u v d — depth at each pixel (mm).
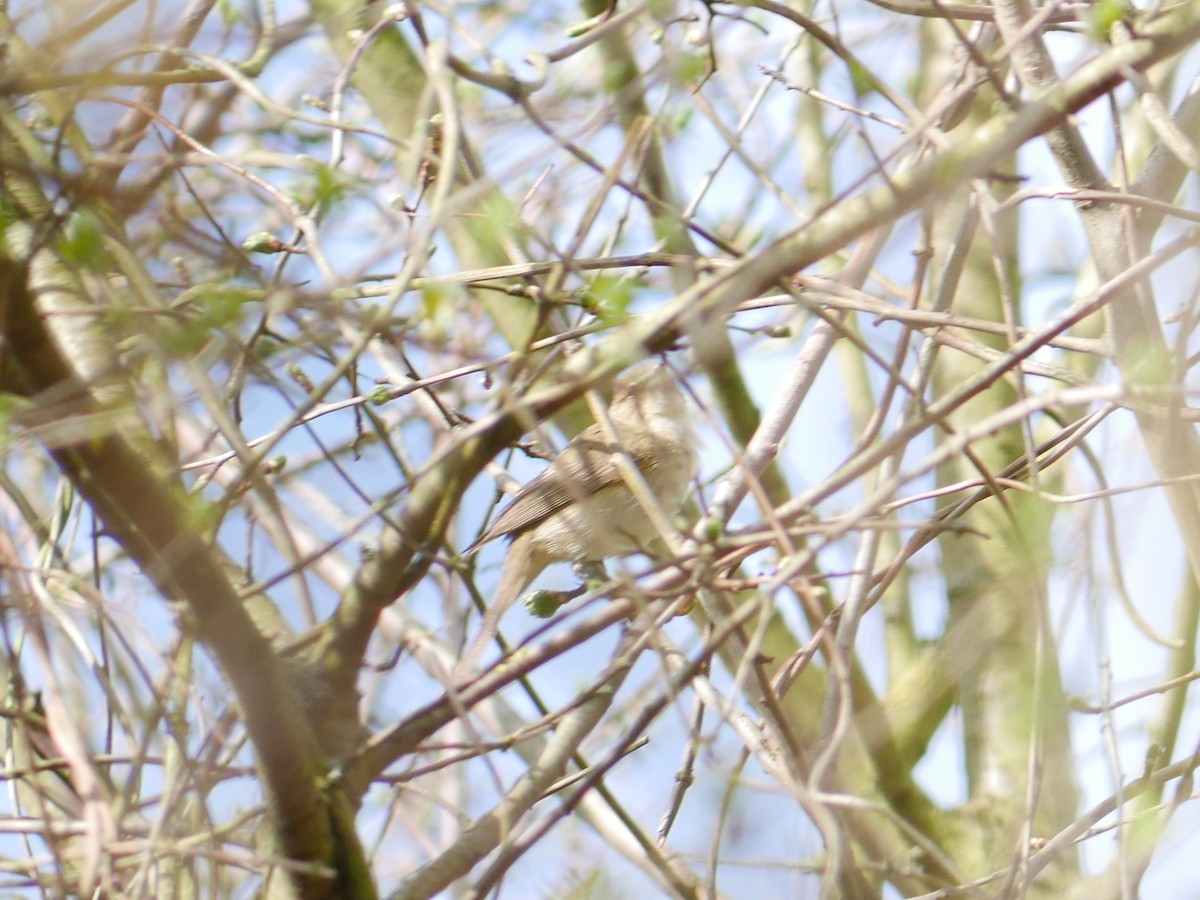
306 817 6133
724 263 7285
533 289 7406
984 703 10031
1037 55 7148
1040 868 7230
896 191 5820
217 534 6859
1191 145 6598
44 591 6609
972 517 10422
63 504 8422
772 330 7867
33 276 6371
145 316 5930
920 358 8609
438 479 6434
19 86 6055
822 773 6277
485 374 9141
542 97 8273
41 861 7055
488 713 10461
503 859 6555
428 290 6402
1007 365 6562
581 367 6223
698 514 11516
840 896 7238
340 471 7539
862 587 7684
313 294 5762
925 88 10773
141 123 7324
